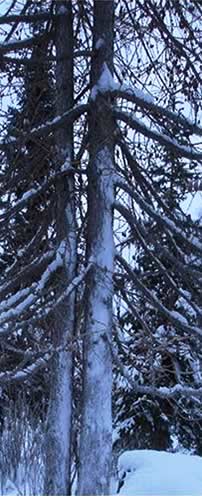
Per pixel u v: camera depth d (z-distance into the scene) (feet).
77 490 20.83
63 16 24.04
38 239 23.85
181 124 22.13
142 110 22.97
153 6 24.08
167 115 22.03
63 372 22.16
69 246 22.53
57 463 21.70
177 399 30.86
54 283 22.58
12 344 22.74
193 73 24.41
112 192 22.39
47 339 22.98
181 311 27.20
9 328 20.63
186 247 23.03
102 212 22.21
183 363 30.50
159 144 23.12
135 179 23.66
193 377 31.55
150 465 28.55
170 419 40.14
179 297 25.91
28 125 24.29
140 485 26.48
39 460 29.86
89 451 20.75
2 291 22.13
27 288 22.16
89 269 21.84
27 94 24.54
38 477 29.30
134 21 24.23
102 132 22.48
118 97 22.56
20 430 31.58
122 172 23.40
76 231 23.06
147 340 22.85
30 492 27.96
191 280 22.63
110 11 23.66
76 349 22.18
